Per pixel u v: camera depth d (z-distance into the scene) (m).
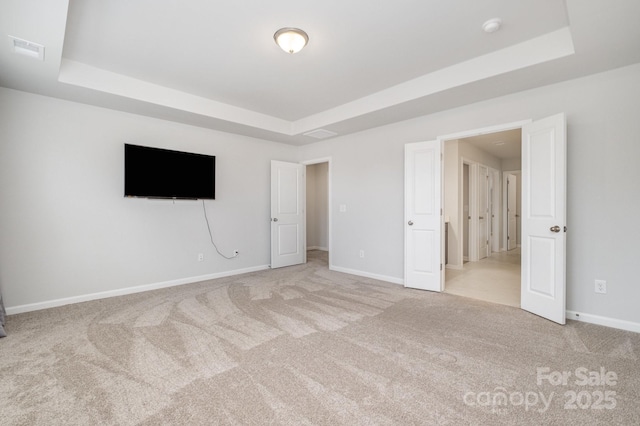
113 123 3.64
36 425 1.47
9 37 2.12
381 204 4.49
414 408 1.59
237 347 2.29
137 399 1.67
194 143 4.36
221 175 4.70
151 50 2.71
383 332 2.56
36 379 1.86
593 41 2.20
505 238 7.56
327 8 2.13
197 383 1.82
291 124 4.93
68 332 2.57
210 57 2.84
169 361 2.08
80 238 3.42
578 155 2.81
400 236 4.28
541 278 2.91
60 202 3.30
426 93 3.22
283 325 2.71
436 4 2.09
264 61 2.91
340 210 5.09
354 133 4.84
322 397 1.68
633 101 2.56
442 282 3.84
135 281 3.82
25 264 3.10
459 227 5.38
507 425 1.46
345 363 2.05
